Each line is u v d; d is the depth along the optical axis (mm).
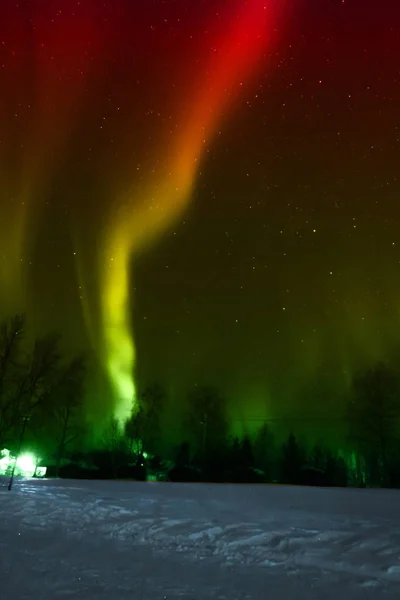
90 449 30484
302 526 7133
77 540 5570
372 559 5074
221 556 5043
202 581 4109
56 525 6531
